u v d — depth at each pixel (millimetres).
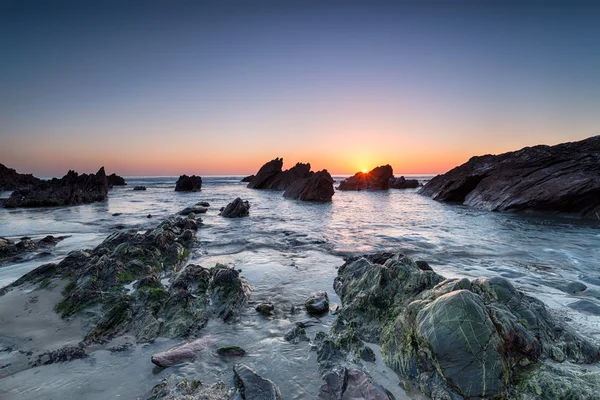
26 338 6895
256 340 6918
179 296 8453
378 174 73125
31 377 5629
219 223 23906
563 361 5465
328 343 6453
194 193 60875
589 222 23062
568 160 29141
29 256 13922
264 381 5219
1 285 10195
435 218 26203
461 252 14617
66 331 7230
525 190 29094
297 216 28031
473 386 4730
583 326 7082
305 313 8281
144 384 5449
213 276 10055
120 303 7980
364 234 19172
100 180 52500
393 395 5203
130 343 6914
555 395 4504
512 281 10469
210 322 7852
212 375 5676
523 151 34125
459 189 40094
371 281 8391
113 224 23219
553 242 16656
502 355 5004
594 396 4348
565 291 9523
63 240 17438
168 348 6691
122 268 10609
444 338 5148
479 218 25875
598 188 23906
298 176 74000
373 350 6520
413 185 77125
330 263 12867
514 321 5582
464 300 5469
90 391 5262
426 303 6176
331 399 4980
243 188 80250
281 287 10148
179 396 4859
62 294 8891
